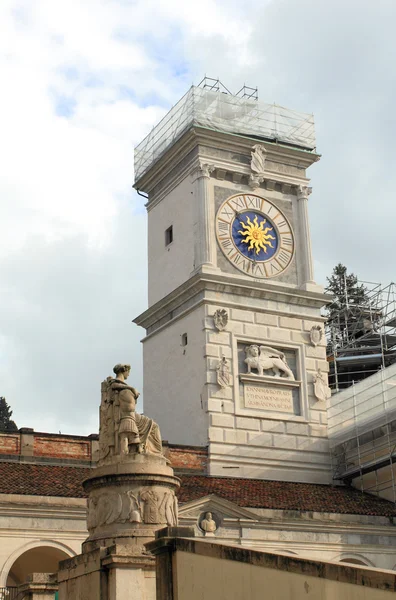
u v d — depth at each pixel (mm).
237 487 52656
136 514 26812
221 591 21766
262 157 62062
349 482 58000
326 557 49375
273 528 48688
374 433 56719
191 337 58031
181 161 62438
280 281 60594
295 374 59375
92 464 50344
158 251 63719
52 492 44562
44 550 44250
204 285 57438
